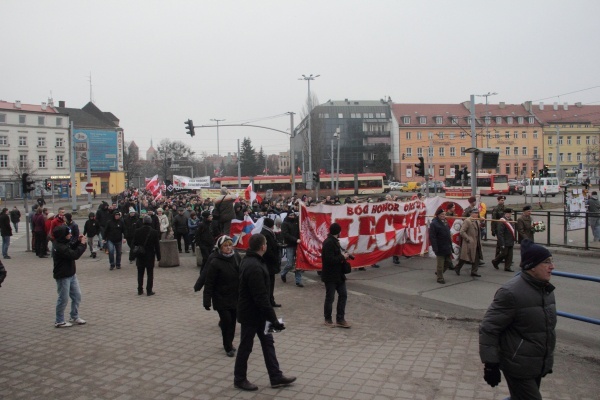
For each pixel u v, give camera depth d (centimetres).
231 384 591
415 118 9962
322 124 8431
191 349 729
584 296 1009
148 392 572
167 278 1338
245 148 11850
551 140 9850
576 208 1753
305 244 1227
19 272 1493
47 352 724
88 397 561
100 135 8744
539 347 382
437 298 1056
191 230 1898
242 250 1510
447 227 1213
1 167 7856
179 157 11031
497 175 6294
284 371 630
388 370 622
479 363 641
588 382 572
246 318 577
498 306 389
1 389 587
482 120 9788
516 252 1661
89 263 1659
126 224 1576
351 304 1005
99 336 804
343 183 6981
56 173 8500
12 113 8044
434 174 9812
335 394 551
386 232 1453
